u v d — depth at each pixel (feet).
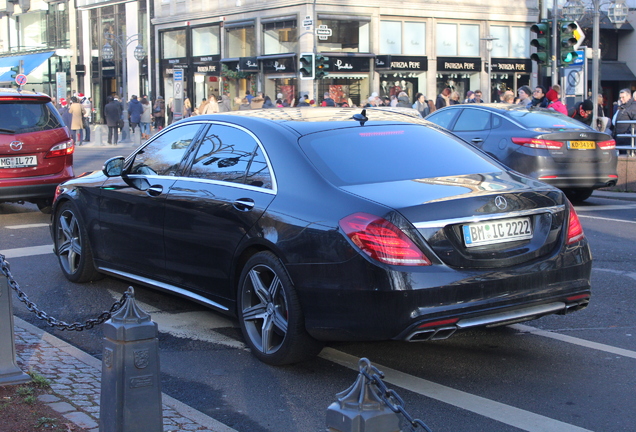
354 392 7.77
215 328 18.97
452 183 15.42
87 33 167.63
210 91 136.26
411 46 123.34
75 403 12.89
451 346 17.48
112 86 164.14
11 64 179.22
